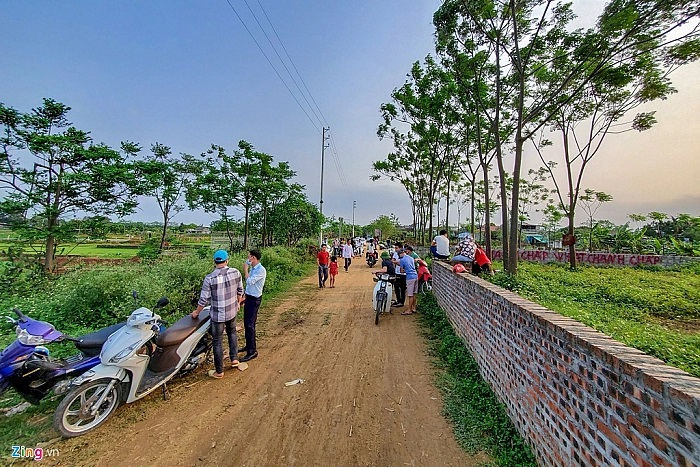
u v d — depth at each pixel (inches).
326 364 218.4
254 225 911.0
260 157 795.4
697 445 56.1
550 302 251.1
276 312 357.4
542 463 115.2
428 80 693.3
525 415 130.6
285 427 149.1
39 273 379.6
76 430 141.9
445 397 173.3
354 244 1286.9
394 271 386.0
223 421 153.9
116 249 812.0
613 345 87.0
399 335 278.2
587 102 589.9
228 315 202.1
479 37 448.5
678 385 62.8
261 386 188.1
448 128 770.8
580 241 1163.3
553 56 413.1
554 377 108.7
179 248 701.3
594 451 86.4
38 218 454.9
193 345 189.2
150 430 147.1
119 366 153.9
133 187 511.8
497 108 442.0
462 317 245.6
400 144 1032.2
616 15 315.9
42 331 148.8
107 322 246.1
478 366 199.0
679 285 417.4
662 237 1035.9
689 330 229.3
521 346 135.9
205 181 763.4
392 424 150.3
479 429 144.3
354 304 396.8
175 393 180.4
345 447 135.0
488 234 570.6
